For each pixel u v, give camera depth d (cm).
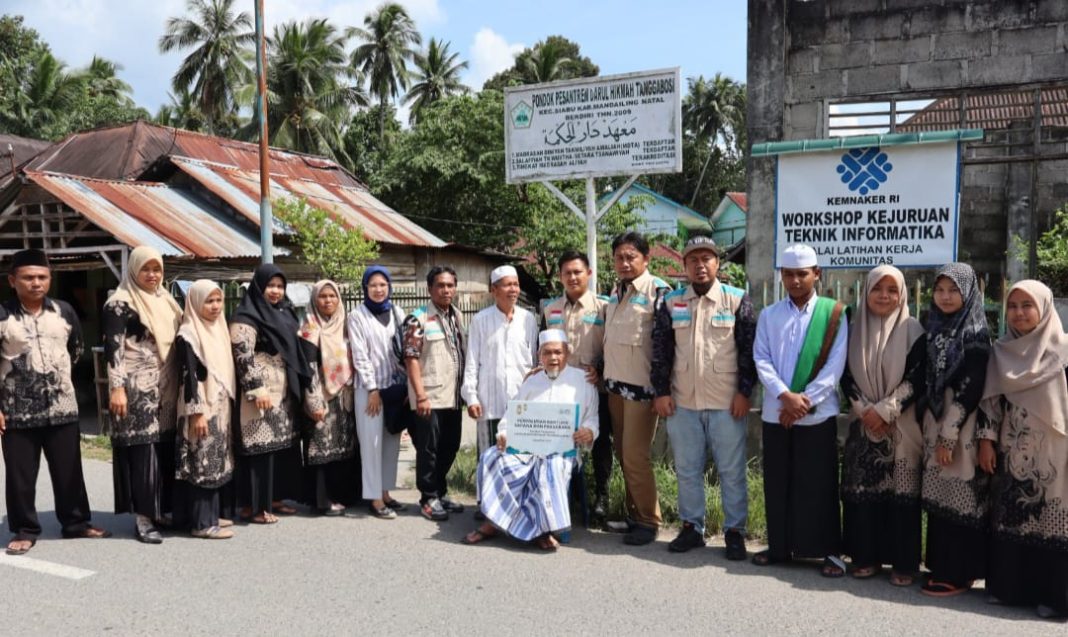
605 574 435
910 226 596
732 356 460
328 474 557
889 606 386
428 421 542
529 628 360
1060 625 361
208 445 496
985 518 389
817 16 802
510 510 485
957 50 769
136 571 437
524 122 816
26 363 470
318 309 554
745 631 356
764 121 793
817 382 423
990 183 1056
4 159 1822
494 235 2444
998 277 1059
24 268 470
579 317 524
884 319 415
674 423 476
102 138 1631
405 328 542
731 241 3841
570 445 492
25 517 477
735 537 468
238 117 3575
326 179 1777
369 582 420
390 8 3778
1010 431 376
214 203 1367
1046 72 744
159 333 491
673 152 757
